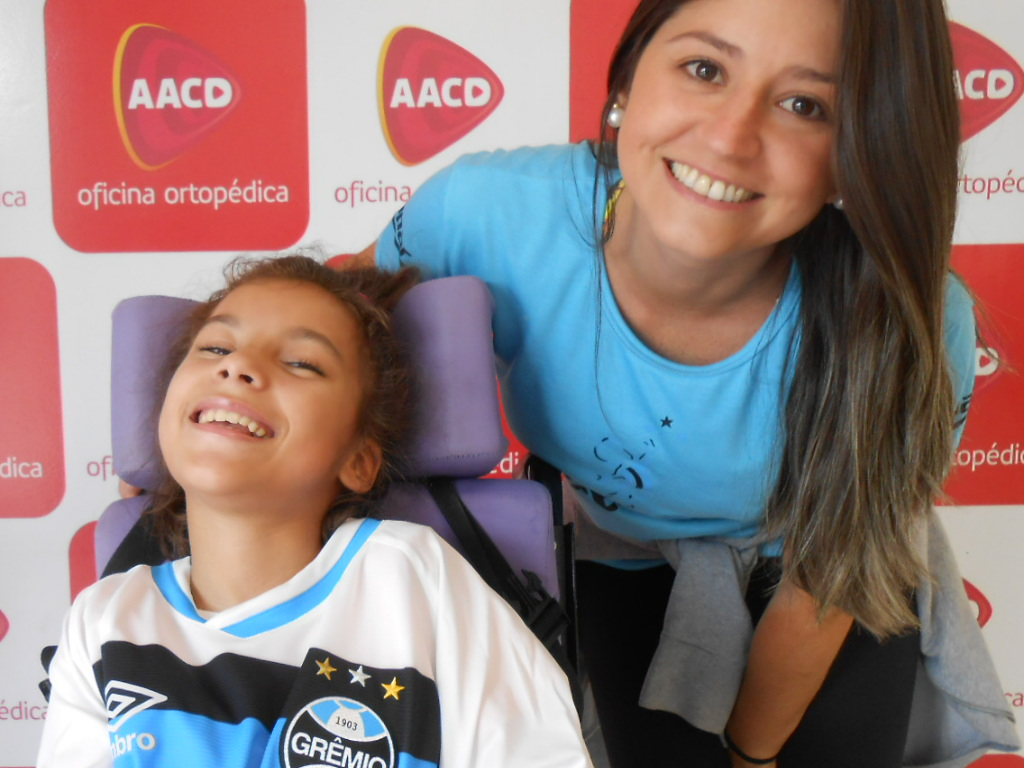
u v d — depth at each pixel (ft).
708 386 2.56
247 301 2.73
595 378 2.71
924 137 1.96
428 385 2.74
